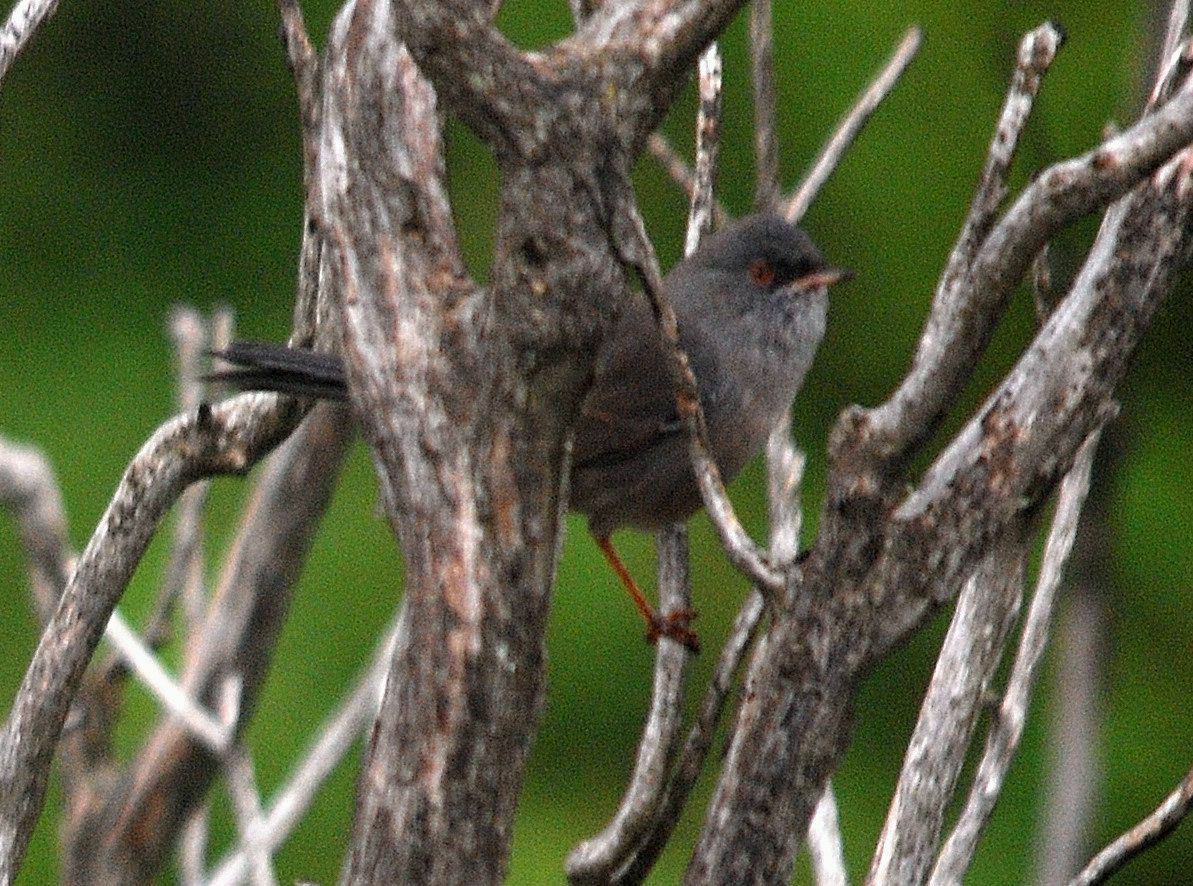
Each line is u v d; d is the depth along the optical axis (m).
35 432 16.72
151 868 10.92
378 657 8.88
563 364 5.34
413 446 5.48
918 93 16.83
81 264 17.91
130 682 14.36
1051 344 5.51
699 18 5.24
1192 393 17.30
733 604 16.06
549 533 5.48
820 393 17.22
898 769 15.81
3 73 7.29
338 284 5.63
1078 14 16.25
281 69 18.81
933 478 5.47
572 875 7.05
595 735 15.66
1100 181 5.06
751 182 17.23
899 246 16.95
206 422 7.67
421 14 4.99
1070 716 10.12
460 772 5.46
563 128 5.11
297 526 11.20
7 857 7.50
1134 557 16.80
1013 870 15.21
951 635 6.46
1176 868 16.16
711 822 5.61
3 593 16.22
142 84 18.75
